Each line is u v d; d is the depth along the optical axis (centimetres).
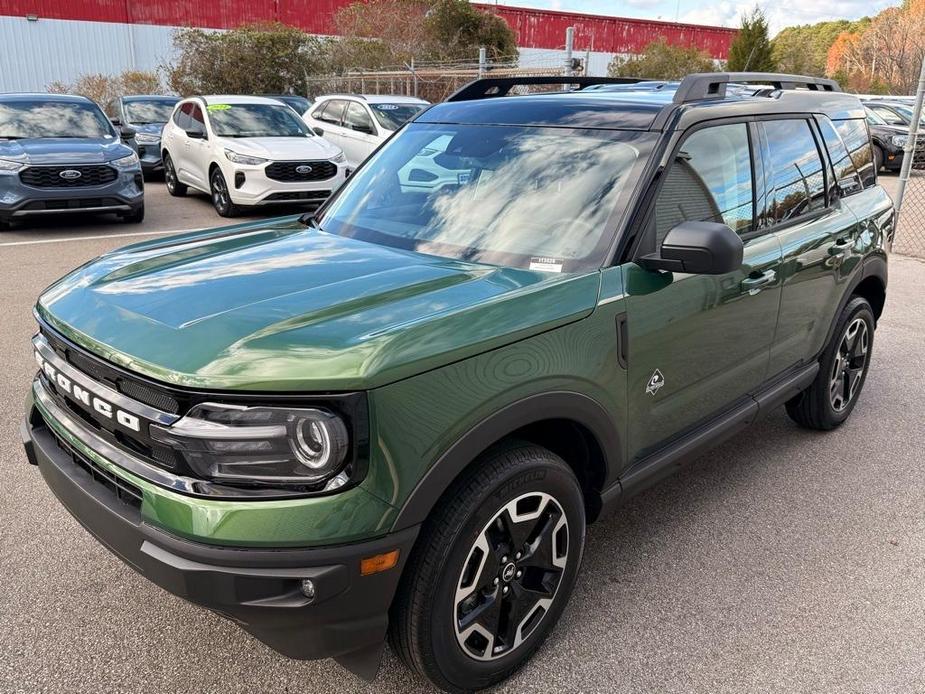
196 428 193
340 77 2569
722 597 299
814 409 436
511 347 225
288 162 1068
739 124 333
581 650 268
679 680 255
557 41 3688
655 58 2841
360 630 207
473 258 281
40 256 841
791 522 356
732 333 321
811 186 388
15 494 357
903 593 304
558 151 306
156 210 1183
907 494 384
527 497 237
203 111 1172
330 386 191
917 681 256
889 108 1756
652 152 288
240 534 191
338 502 194
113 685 246
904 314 702
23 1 2892
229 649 263
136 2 3081
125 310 231
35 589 291
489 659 241
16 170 911
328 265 271
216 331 211
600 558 324
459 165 325
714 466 413
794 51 3647
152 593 291
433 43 2853
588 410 250
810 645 273
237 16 3250
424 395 204
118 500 217
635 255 270
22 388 478
